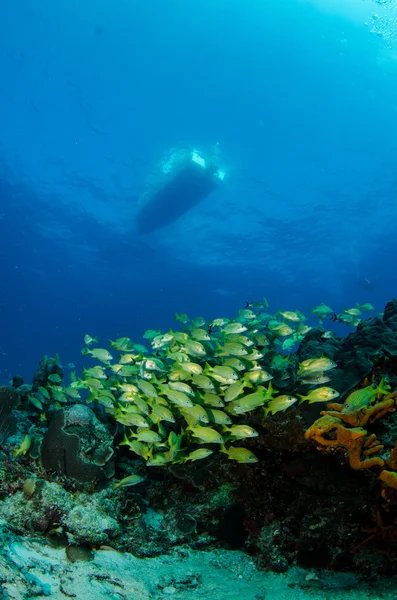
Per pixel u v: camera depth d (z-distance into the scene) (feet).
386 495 12.12
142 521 14.98
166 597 11.82
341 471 13.26
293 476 13.99
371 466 12.07
